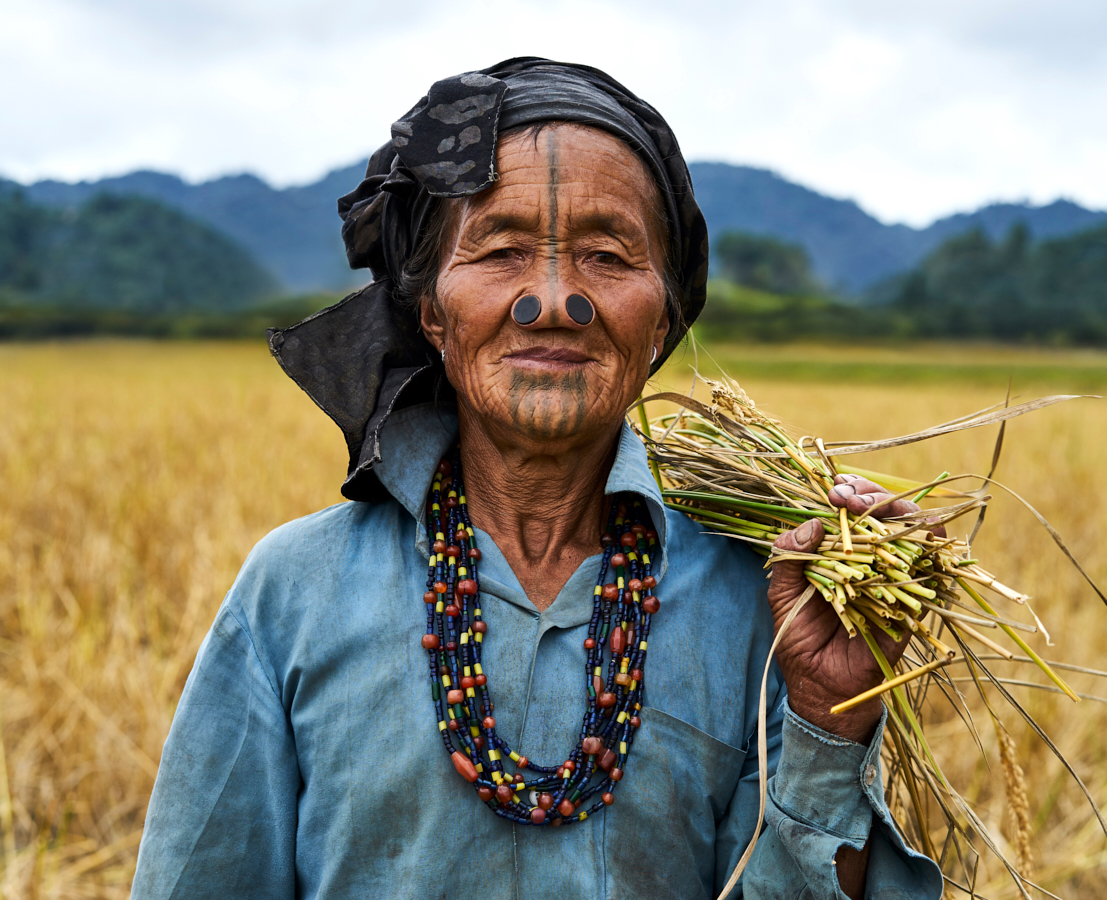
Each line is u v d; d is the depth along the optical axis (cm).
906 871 123
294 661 125
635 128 127
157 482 808
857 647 121
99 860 329
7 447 958
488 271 120
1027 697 392
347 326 136
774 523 139
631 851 122
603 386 121
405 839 119
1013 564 590
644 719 125
